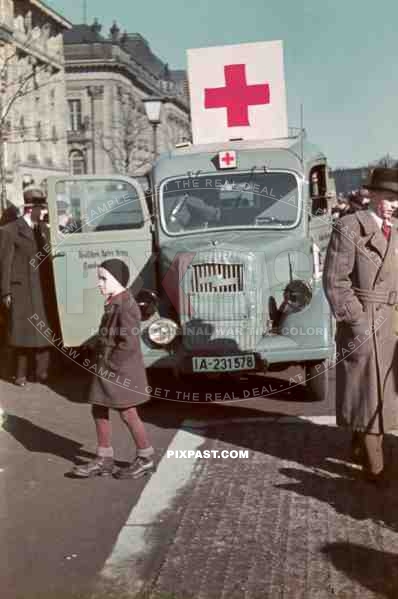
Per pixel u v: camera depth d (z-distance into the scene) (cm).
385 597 468
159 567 518
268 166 1023
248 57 1113
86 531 580
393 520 583
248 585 489
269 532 568
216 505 623
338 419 656
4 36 5403
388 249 642
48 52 6644
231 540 556
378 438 651
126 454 762
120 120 8594
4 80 3312
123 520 599
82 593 486
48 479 695
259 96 1116
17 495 655
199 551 541
